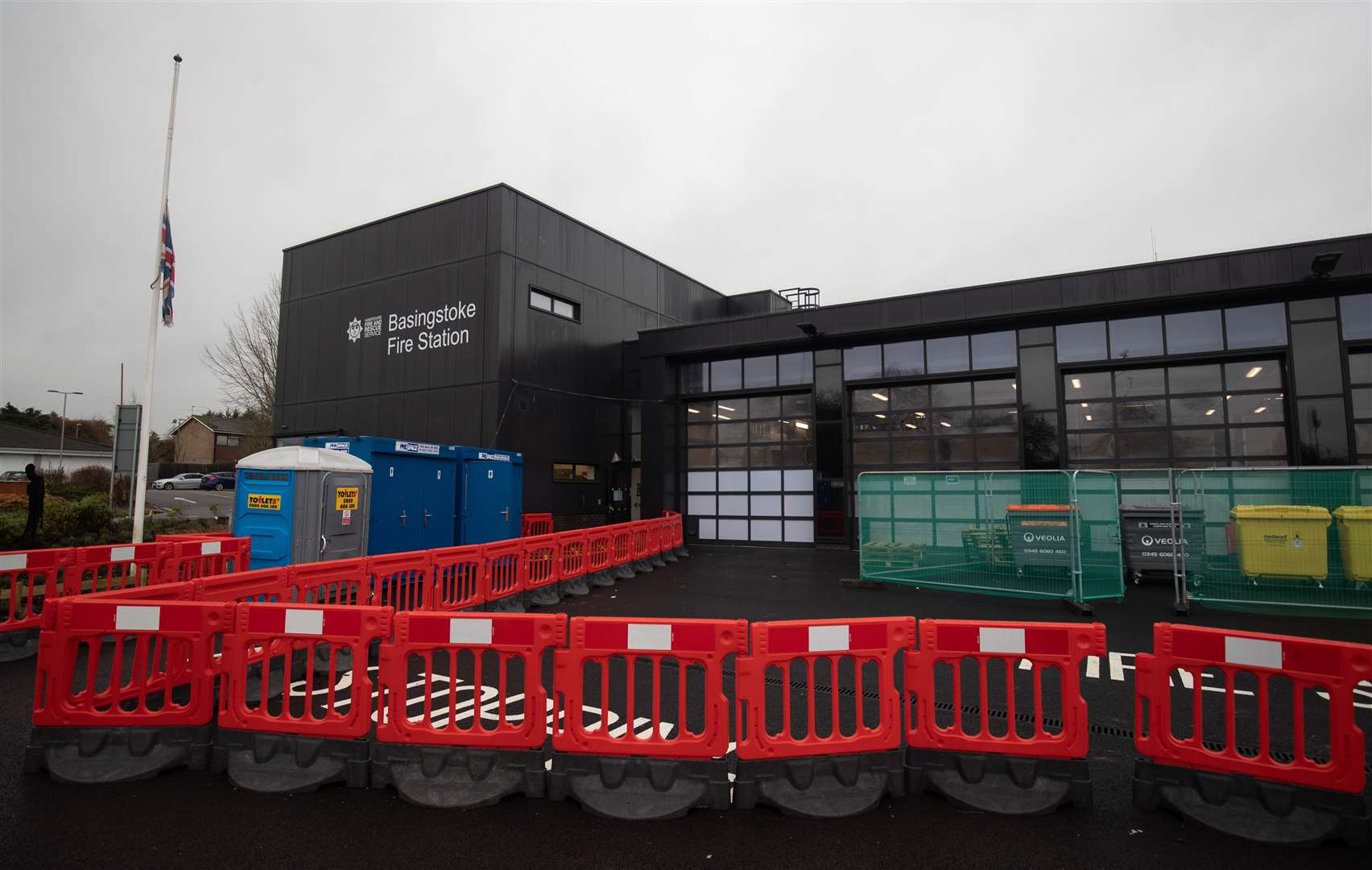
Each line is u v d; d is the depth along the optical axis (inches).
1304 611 377.1
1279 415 553.3
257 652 253.0
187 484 2145.7
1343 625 353.7
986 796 158.9
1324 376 533.3
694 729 212.2
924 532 451.8
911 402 687.1
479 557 362.0
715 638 163.6
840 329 693.3
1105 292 590.6
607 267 848.3
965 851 140.6
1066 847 142.3
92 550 322.0
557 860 136.9
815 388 720.3
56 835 144.7
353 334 804.0
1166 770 158.2
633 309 887.1
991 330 648.4
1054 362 619.5
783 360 746.2
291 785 165.0
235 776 168.2
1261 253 544.4
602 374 825.5
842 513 701.9
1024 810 155.3
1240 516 392.5
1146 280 577.6
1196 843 144.1
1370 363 531.8
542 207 755.4
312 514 385.4
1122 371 604.1
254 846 141.4
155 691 218.4
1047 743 161.0
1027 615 374.6
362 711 170.4
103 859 135.7
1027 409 625.9
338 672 268.7
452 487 518.3
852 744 163.9
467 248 722.8
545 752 165.6
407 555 322.3
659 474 776.9
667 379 791.1
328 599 285.9
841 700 238.5
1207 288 557.9
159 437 3235.7
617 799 156.9
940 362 668.7
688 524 790.5
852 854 139.6
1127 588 468.1
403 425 748.6
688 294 1007.0
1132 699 239.6
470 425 698.8
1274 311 553.0
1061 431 612.7
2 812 154.6
